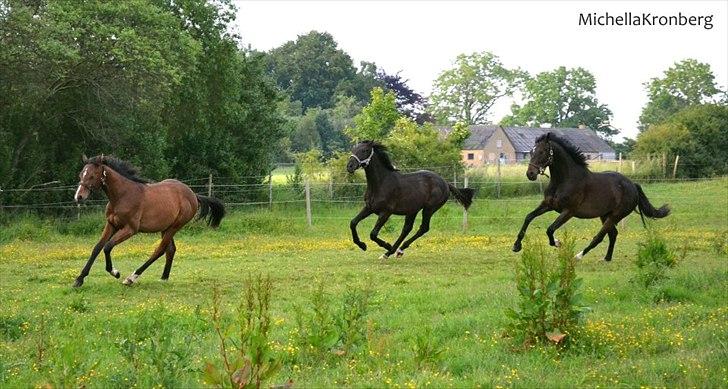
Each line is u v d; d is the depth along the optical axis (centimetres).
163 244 1447
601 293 1204
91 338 921
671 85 9512
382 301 1156
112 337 937
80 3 2461
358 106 8300
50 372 711
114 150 2873
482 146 8319
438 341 885
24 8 2338
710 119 5091
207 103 3133
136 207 1384
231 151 3478
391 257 1820
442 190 1869
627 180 1759
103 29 2402
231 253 1923
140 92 2616
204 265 1691
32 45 2370
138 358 746
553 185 1716
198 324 986
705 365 752
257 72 3753
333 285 1376
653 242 1348
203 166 3284
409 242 1842
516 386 692
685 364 755
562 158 1692
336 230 2508
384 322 1007
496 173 4053
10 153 2595
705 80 9406
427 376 707
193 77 2908
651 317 1003
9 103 2564
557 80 10556
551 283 861
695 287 1241
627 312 1065
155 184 1445
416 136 3644
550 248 1977
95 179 1345
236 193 3244
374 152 1756
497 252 1917
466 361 786
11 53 2303
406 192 1784
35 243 2184
